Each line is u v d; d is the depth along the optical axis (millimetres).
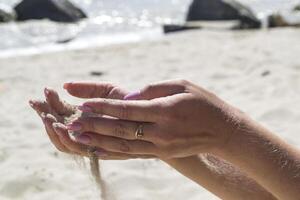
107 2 10875
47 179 2443
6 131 3145
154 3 10820
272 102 3551
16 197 2320
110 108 891
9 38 7191
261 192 1135
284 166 932
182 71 4680
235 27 7363
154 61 5137
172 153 907
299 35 6266
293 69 4457
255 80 4176
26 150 2834
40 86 4301
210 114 915
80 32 7848
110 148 906
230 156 933
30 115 3459
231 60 4957
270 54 5082
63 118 1030
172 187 2330
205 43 5984
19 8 8734
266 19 7941
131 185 2342
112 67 4941
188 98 911
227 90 3979
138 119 890
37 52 6109
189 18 8523
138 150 902
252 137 932
